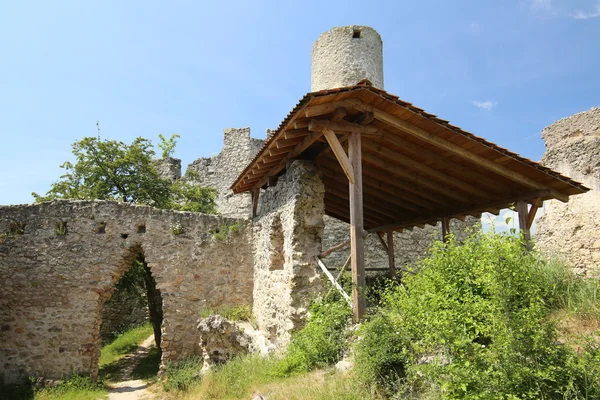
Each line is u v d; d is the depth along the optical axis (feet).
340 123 21.36
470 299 14.57
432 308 14.97
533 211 28.04
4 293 35.91
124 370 43.19
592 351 13.67
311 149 27.78
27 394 33.40
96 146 59.16
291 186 27.84
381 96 19.70
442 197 33.19
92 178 58.13
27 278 36.27
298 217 26.81
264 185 36.73
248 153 74.54
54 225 37.19
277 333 29.32
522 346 12.71
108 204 37.91
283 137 23.85
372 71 53.78
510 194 29.25
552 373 12.53
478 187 29.48
